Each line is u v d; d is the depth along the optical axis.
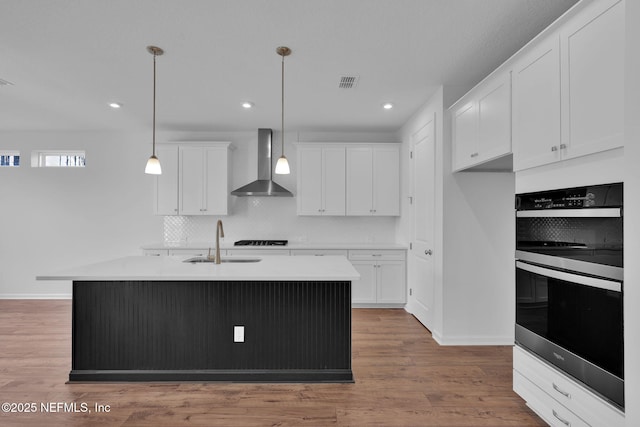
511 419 2.13
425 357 3.05
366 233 5.18
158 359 2.56
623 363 1.45
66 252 5.12
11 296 5.06
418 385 2.54
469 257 3.33
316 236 5.18
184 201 4.82
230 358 2.57
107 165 5.12
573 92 1.73
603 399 1.55
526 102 2.13
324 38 2.51
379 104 3.90
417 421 2.10
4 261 5.07
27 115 4.36
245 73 3.09
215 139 5.14
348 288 2.60
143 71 3.06
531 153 2.08
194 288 2.56
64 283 5.07
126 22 2.30
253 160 5.14
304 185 4.86
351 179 4.86
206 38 2.50
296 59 2.83
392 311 4.53
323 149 4.87
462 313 3.34
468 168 3.08
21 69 3.01
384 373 2.74
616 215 1.46
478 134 2.78
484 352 3.16
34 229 5.10
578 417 1.70
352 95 3.62
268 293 2.58
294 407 2.25
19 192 5.08
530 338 2.09
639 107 1.32
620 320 1.46
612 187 1.50
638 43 1.32
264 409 2.22
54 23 2.31
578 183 1.72
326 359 2.59
